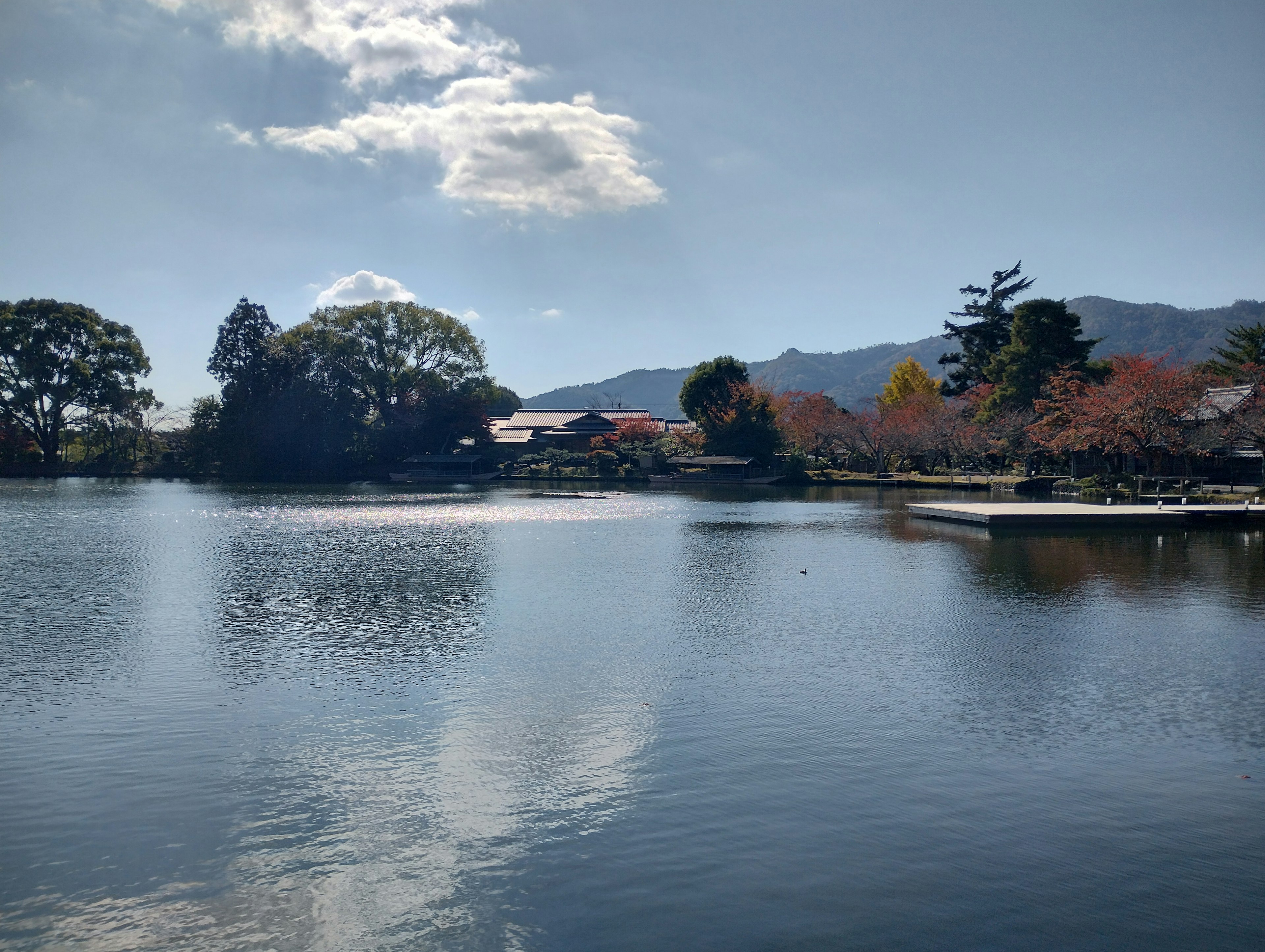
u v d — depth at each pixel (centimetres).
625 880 1030
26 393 10269
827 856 1085
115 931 931
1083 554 3678
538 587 2942
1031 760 1395
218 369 10906
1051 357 8412
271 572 3272
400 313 11175
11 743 1452
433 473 10794
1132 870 1055
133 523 5284
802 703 1673
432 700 1684
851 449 10500
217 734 1500
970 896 998
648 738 1488
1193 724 1566
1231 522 4638
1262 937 923
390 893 1005
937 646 2114
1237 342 8456
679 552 3875
